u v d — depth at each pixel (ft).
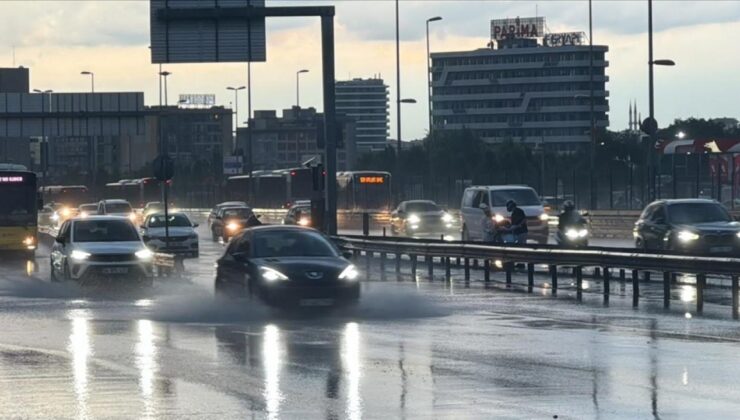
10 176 181.06
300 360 62.54
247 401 49.98
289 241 92.12
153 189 375.45
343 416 46.34
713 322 80.28
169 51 146.82
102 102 282.15
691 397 49.93
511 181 281.33
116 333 76.54
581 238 139.23
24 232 181.06
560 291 108.99
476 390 52.29
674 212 131.34
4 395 52.11
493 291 108.78
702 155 211.41
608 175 261.85
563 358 62.44
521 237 138.51
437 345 68.49
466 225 175.32
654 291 108.17
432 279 127.24
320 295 85.92
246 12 144.97
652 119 196.03
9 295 110.11
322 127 153.07
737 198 217.36
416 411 47.24
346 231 268.82
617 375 56.24
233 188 368.68
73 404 49.70
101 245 118.11
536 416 45.85
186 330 78.02
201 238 251.19
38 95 280.10
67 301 103.24
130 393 52.42
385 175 287.69
